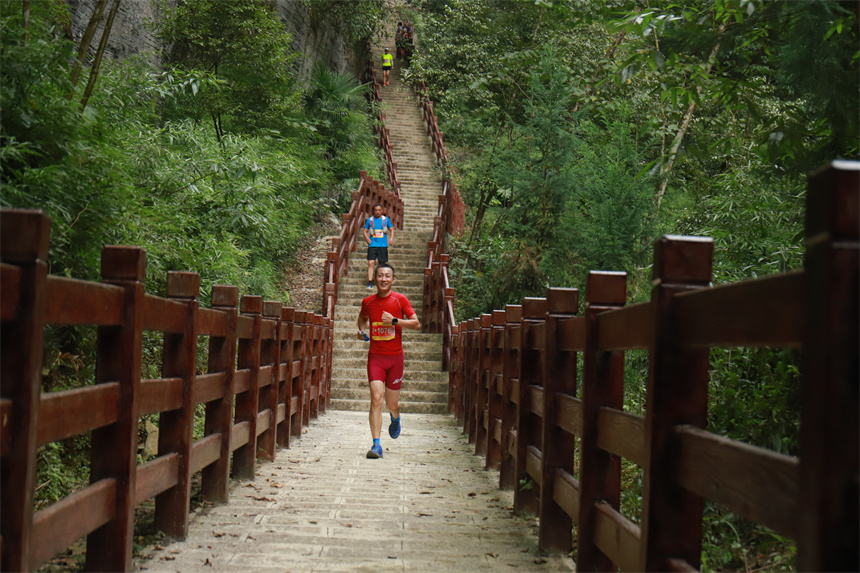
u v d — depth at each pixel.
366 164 22.67
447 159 21.67
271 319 6.65
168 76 9.97
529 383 4.75
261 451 6.60
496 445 6.61
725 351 4.73
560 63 12.32
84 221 4.98
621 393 3.14
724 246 6.81
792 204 5.95
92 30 5.27
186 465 3.85
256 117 16.38
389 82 31.27
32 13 5.11
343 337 13.81
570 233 10.91
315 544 3.91
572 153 11.45
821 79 4.07
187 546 3.76
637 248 9.41
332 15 25.00
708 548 3.40
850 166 1.34
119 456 2.88
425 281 15.28
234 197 9.97
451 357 12.10
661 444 2.22
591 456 3.13
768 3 4.46
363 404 12.24
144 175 8.32
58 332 4.89
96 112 5.33
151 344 7.05
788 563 3.25
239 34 15.45
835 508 1.31
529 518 4.68
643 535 2.27
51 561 3.33
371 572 3.44
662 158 6.01
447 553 3.82
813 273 1.39
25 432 2.02
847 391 1.32
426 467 6.67
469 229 20.53
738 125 9.99
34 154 4.54
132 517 2.96
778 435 3.91
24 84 4.46
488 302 13.38
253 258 14.48
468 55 18.33
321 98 22.73
